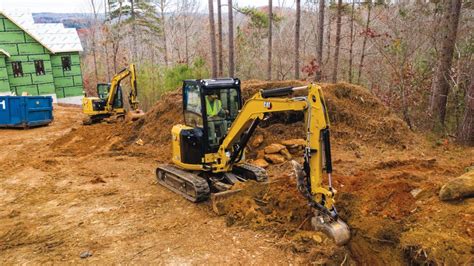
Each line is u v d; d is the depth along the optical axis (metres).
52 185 10.17
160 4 43.31
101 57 43.31
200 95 8.22
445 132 12.84
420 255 5.10
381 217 6.05
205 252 6.18
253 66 29.55
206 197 8.38
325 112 5.67
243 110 7.41
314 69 19.78
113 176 10.79
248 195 7.69
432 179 8.16
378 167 9.66
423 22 19.05
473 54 14.40
